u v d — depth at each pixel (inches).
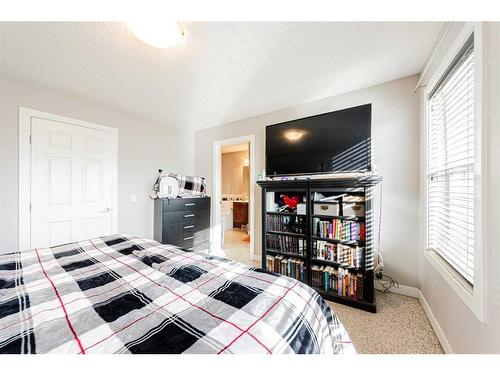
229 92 93.3
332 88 89.4
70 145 95.3
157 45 60.1
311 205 85.5
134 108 111.3
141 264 46.9
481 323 37.7
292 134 95.5
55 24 53.5
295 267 89.6
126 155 116.3
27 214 83.7
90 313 29.0
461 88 51.7
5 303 31.0
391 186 83.1
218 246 147.7
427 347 54.4
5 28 54.7
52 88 89.0
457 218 51.4
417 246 78.7
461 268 48.1
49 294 33.8
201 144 151.6
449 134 58.9
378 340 57.0
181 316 28.4
